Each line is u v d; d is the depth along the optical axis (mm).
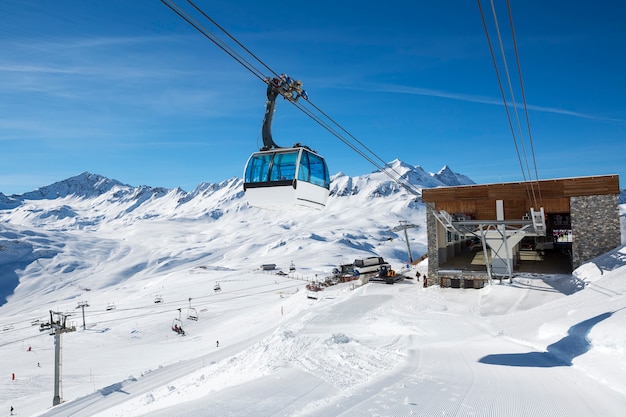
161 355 52844
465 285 40906
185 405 10586
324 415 8945
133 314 92438
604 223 36531
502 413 8977
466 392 10578
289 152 14570
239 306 86625
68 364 53875
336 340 19922
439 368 13883
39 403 37969
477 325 25109
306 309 40125
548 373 12750
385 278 47812
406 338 21750
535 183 39094
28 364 55969
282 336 22234
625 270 30266
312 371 14320
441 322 26703
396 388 11016
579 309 22781
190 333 67750
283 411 9773
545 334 18875
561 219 62062
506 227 37938
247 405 10289
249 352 21500
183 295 115688
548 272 39938
